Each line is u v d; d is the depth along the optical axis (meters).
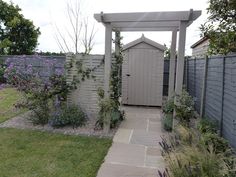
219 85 4.13
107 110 4.59
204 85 5.36
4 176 2.81
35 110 5.12
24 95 5.17
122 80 7.45
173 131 4.28
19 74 5.03
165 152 3.01
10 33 15.43
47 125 4.94
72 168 3.05
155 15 4.18
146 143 4.09
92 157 3.41
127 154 3.59
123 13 4.26
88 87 5.44
